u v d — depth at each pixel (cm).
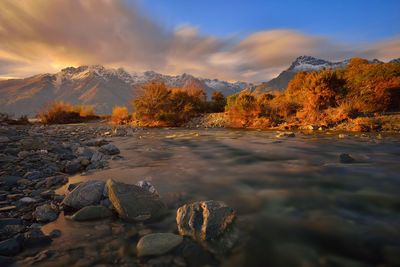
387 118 933
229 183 317
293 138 775
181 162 463
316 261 148
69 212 235
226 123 1477
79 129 1302
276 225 196
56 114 2133
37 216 217
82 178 361
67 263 148
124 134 1066
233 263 148
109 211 227
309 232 183
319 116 1087
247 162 452
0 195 277
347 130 925
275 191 280
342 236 176
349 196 257
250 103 1370
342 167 386
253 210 227
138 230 196
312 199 252
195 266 146
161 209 229
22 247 167
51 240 178
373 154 489
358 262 146
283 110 1300
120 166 434
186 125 1634
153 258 154
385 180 310
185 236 182
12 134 858
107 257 155
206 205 204
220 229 184
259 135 921
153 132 1178
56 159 486
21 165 420
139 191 242
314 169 379
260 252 159
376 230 183
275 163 436
